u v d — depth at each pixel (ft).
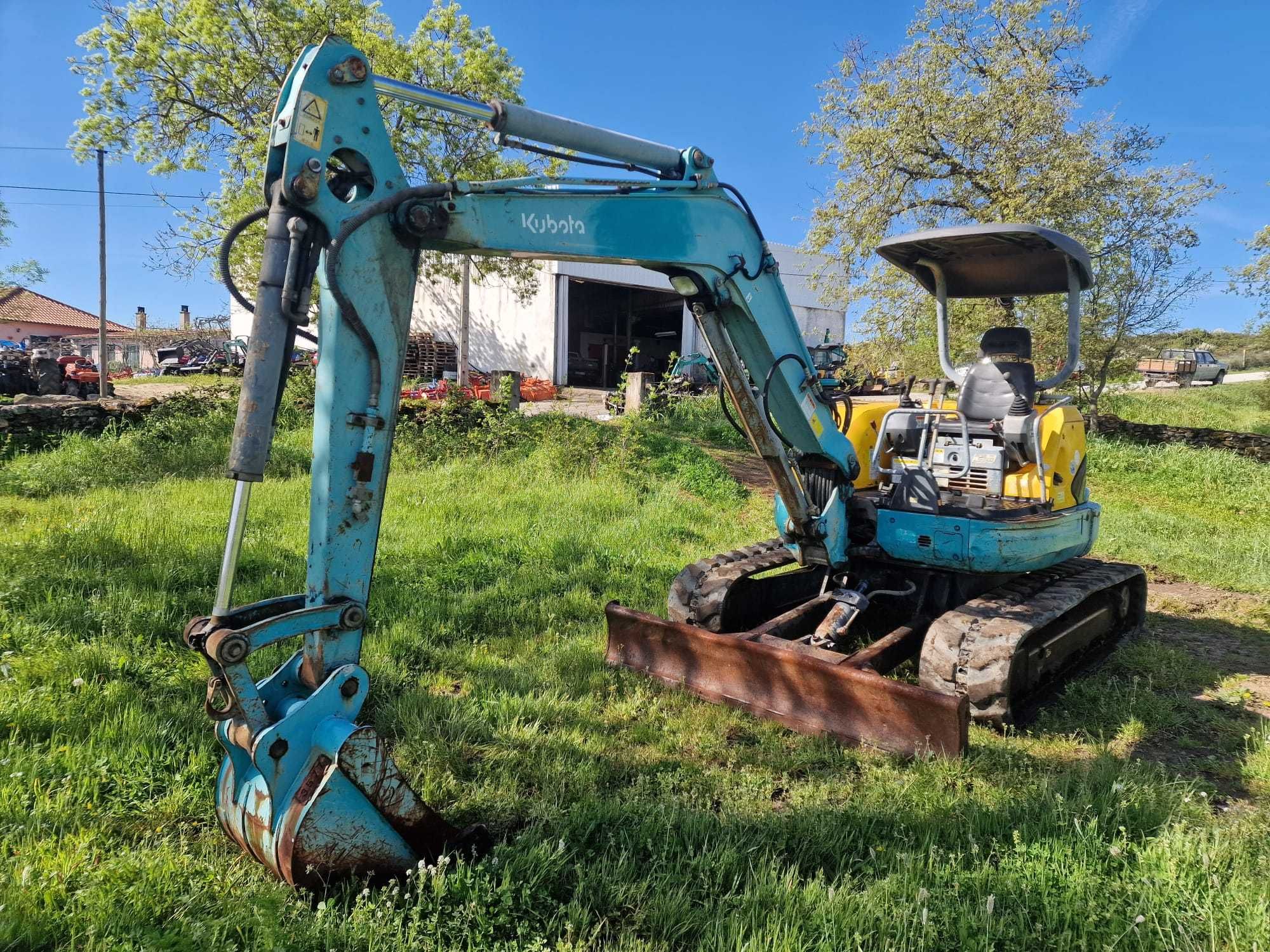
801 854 10.11
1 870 8.84
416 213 9.14
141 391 64.59
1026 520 15.19
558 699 14.66
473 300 88.28
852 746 13.23
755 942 8.07
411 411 41.93
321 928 8.09
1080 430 18.26
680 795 11.59
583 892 9.12
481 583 21.38
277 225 8.51
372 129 9.03
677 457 41.57
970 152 55.21
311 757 8.82
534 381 72.33
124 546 21.04
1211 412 85.30
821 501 15.87
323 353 9.04
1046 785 11.54
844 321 105.19
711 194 12.98
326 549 9.04
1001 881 9.25
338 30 48.67
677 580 17.61
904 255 17.43
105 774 10.99
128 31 49.80
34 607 16.38
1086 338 58.29
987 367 17.38
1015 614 14.49
